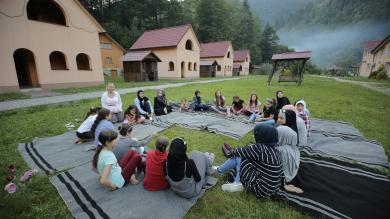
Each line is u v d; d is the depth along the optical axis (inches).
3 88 418.3
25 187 111.5
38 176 122.1
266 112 235.8
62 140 180.5
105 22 1489.9
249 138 186.9
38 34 462.3
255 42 2527.1
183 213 93.9
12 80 428.5
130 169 112.9
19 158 145.3
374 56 1259.8
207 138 186.2
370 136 190.9
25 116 257.1
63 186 112.5
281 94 250.4
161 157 104.0
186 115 261.9
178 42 920.3
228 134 192.1
